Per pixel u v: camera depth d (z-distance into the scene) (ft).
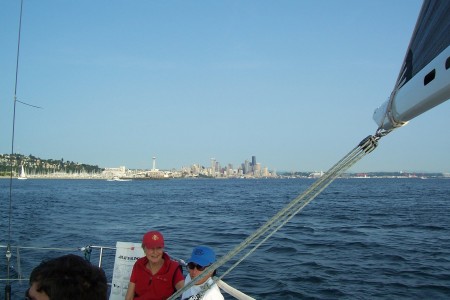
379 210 131.54
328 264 47.09
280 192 299.79
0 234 72.02
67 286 5.96
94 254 50.52
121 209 139.64
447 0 6.86
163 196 243.81
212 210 137.69
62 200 189.16
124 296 17.37
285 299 34.78
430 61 7.28
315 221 96.17
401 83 8.20
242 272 43.04
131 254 17.69
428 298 35.04
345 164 9.01
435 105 6.80
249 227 88.07
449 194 249.55
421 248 58.34
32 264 44.68
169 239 68.80
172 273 15.69
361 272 43.55
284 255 52.24
